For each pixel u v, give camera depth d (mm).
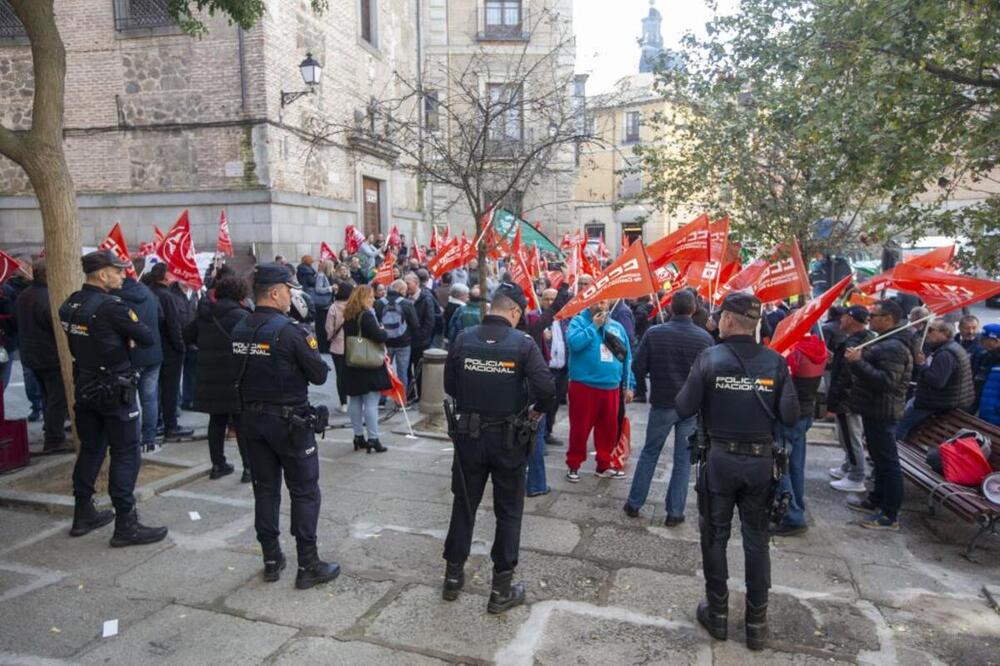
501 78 14906
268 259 14727
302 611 4094
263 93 14414
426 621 4008
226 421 6441
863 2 5754
